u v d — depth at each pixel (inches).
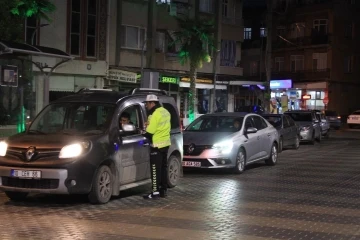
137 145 385.1
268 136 601.3
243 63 2181.3
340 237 270.8
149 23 1211.2
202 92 1421.0
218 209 342.0
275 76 2070.6
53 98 1005.2
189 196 392.5
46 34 982.4
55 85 1003.3
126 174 373.7
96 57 1072.8
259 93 1674.5
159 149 377.7
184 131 558.3
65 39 1013.2
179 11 1289.4
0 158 342.6
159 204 357.7
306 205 361.1
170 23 1266.0
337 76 1950.1
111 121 366.9
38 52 552.4
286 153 794.8
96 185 343.0
